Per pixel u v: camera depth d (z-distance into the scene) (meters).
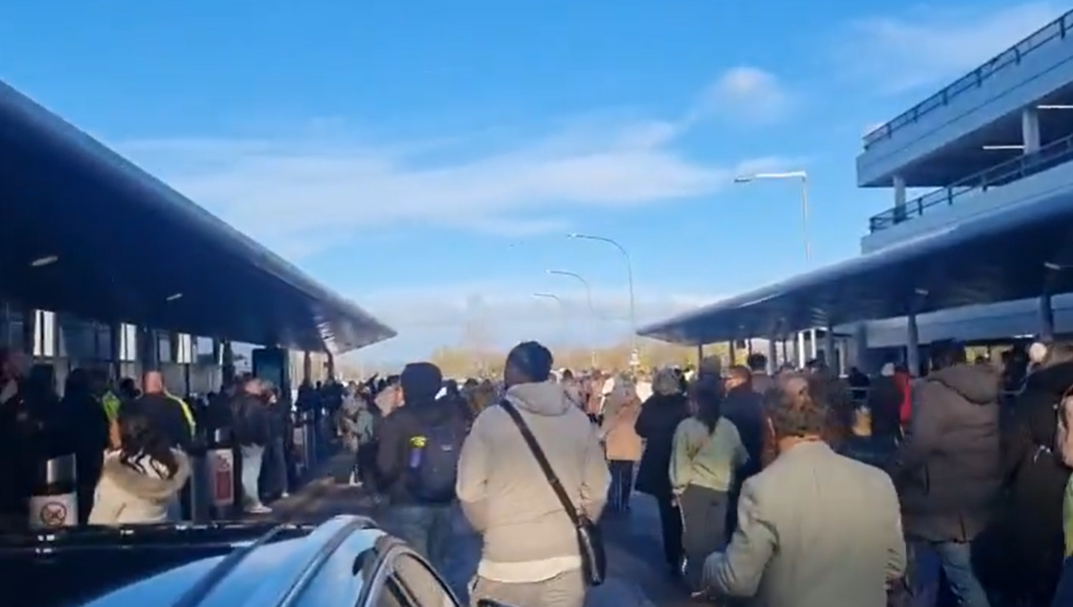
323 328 33.53
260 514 18.39
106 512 7.42
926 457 8.23
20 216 10.29
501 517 6.00
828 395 4.70
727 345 66.19
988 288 22.72
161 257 13.62
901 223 46.28
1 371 10.71
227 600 2.35
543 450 6.00
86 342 21.22
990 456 8.23
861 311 32.34
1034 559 8.53
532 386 6.13
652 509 18.84
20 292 16.44
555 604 5.99
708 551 10.57
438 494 8.64
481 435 6.06
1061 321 32.44
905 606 8.55
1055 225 13.53
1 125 6.86
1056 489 8.44
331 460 31.75
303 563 2.73
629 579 12.43
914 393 8.42
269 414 20.81
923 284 21.88
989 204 37.09
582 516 6.12
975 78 42.34
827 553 4.54
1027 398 8.65
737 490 10.52
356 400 27.58
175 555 3.31
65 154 7.72
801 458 4.61
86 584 3.07
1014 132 42.59
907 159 48.81
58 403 11.19
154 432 7.54
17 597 3.04
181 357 28.27
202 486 16.30
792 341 53.25
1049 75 36.72
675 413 12.53
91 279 15.44
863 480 4.61
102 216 10.37
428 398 8.74
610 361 81.88
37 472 10.38
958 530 8.25
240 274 16.06
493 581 6.00
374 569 3.04
